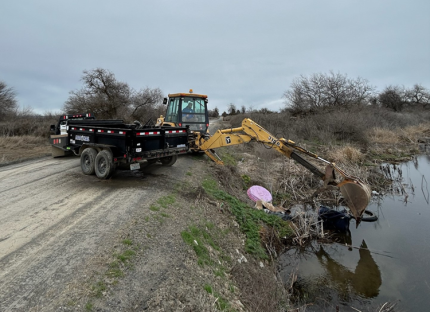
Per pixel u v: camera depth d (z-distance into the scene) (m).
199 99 10.95
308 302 4.52
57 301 2.67
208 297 3.23
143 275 3.21
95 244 3.73
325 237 6.58
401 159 14.33
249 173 10.48
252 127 7.46
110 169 6.66
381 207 8.57
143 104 27.44
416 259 5.73
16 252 3.50
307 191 9.52
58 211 4.88
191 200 6.06
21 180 6.97
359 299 4.60
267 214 7.12
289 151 6.97
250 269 4.68
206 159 10.53
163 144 7.10
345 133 18.08
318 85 24.67
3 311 2.50
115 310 2.63
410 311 4.30
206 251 4.28
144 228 4.25
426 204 8.73
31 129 15.98
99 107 23.55
